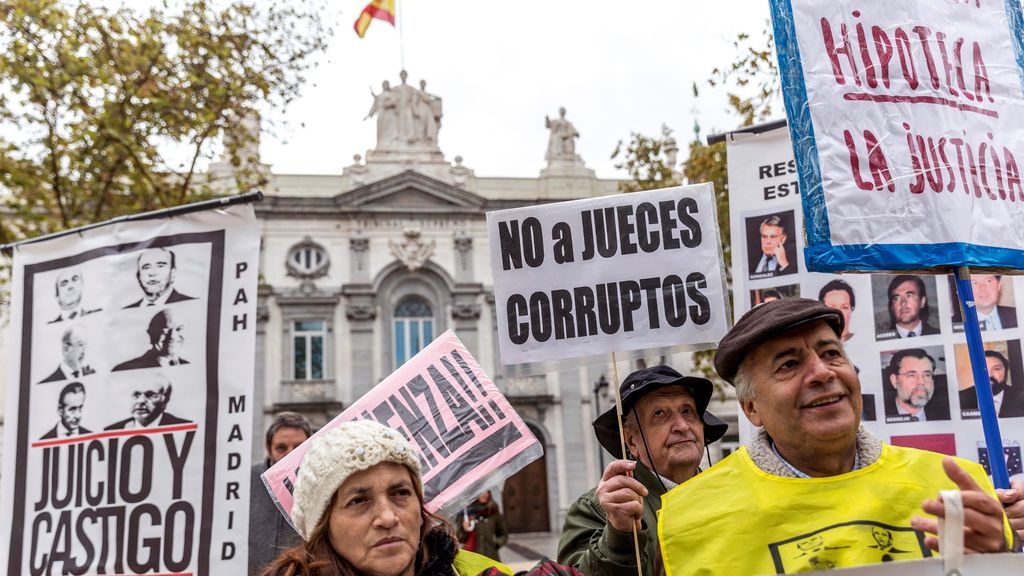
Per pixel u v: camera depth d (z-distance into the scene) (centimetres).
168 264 448
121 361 446
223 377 428
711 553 246
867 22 307
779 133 499
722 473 261
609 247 369
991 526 215
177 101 1166
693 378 364
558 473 2623
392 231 2706
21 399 465
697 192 365
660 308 360
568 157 2892
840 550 231
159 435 430
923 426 450
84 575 427
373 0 1460
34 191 1225
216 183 2509
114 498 430
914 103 304
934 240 295
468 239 2734
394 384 371
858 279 473
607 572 290
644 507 347
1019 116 318
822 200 295
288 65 1209
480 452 357
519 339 370
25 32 1083
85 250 468
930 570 210
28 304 476
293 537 480
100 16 1122
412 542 253
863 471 244
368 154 2783
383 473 254
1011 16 327
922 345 456
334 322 2633
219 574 404
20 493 453
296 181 2719
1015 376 439
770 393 246
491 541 1148
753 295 490
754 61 1170
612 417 380
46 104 1120
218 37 1173
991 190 307
